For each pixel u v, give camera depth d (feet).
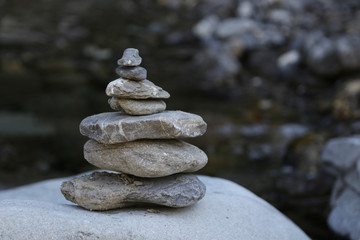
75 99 27.20
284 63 30.07
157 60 32.42
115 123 7.38
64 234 6.93
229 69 30.14
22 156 19.15
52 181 12.16
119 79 7.57
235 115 24.71
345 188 12.16
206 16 37.14
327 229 12.04
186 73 30.73
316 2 37.11
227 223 8.14
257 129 22.27
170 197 7.64
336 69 27.55
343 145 12.60
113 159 7.64
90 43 34.22
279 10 35.73
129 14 39.14
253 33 33.19
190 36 34.55
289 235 8.71
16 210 7.14
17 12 37.93
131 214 7.70
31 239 6.81
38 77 29.66
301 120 23.71
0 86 28.14
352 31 31.37
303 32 32.91
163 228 7.46
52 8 39.22
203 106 26.40
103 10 39.58
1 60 31.04
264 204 9.45
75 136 21.72
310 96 26.94
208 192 9.20
